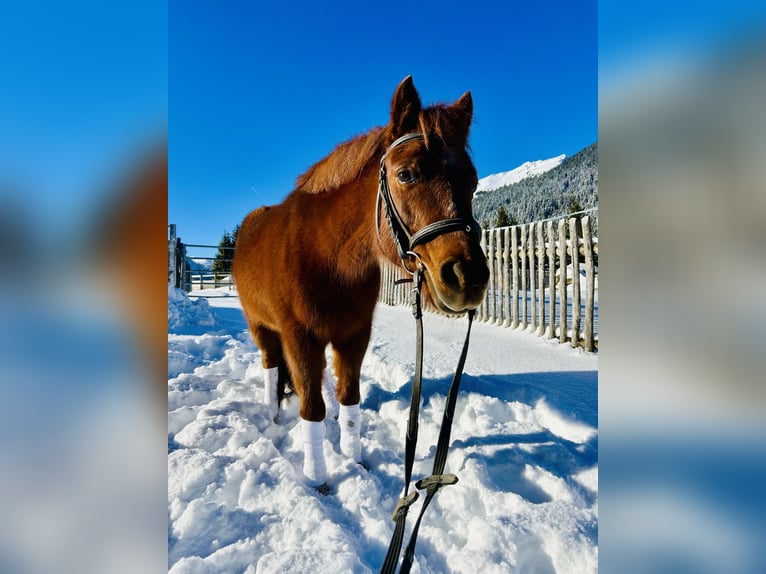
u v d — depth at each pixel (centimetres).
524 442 266
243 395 369
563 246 532
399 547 134
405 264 174
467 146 190
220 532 179
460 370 162
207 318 807
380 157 202
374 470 250
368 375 437
